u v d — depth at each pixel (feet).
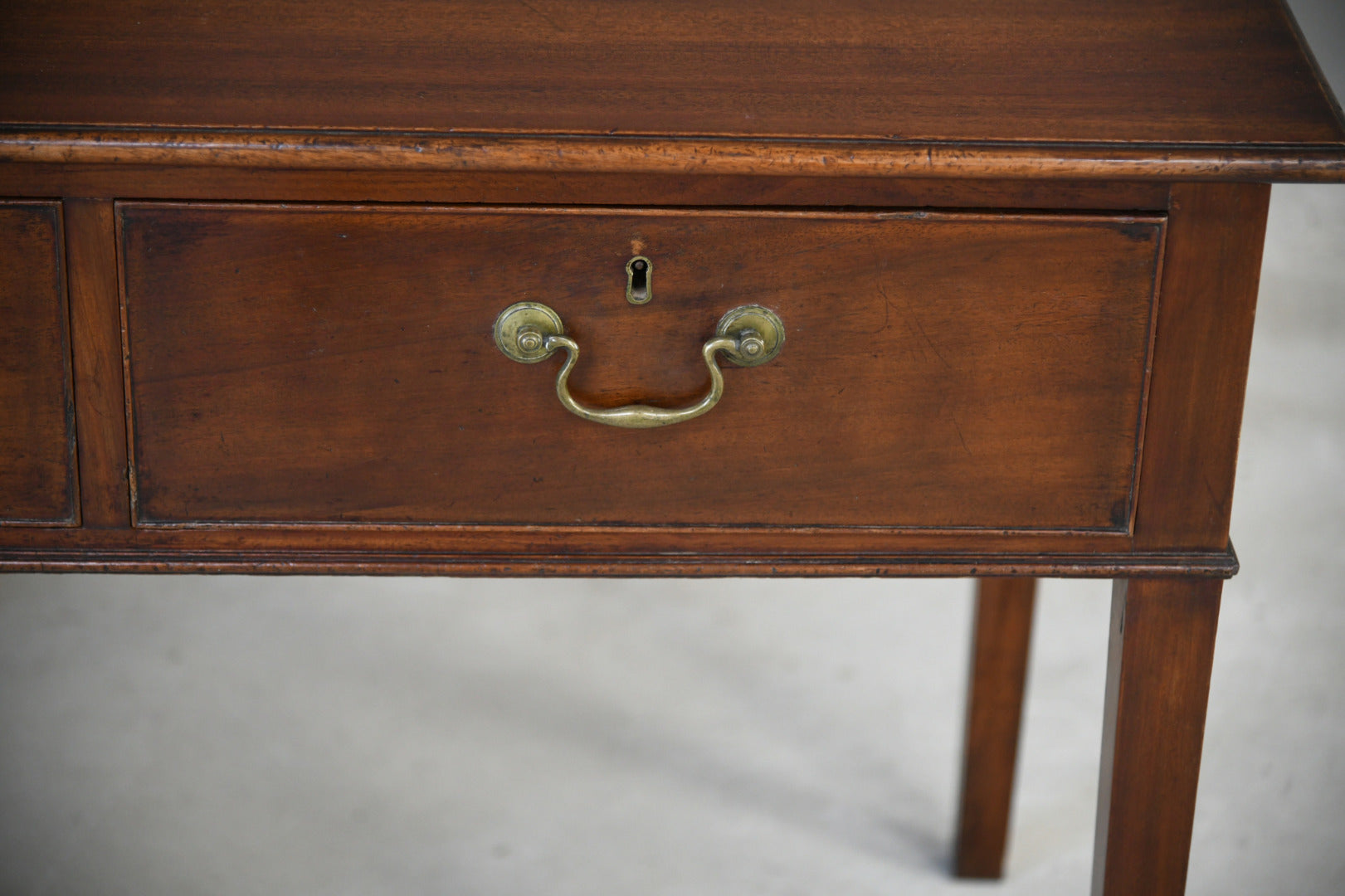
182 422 4.31
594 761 6.20
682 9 4.39
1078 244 4.25
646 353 4.30
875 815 6.04
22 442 4.31
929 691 6.81
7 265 4.23
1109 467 4.36
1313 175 4.17
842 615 7.50
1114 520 4.39
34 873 5.63
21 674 6.62
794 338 4.29
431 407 4.32
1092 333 4.29
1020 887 5.80
